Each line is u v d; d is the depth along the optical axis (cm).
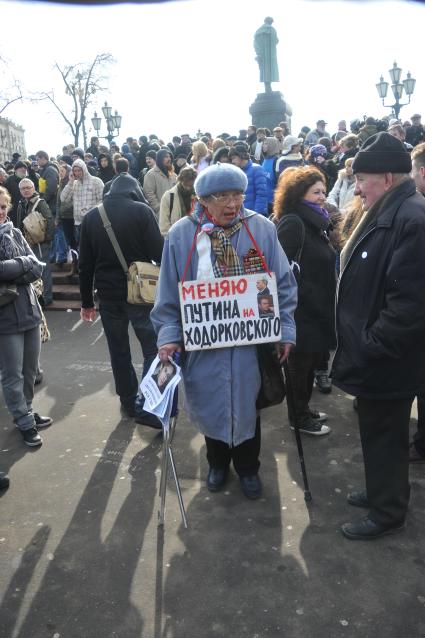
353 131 1119
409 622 208
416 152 291
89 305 387
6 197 346
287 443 348
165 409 247
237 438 267
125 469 328
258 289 256
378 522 252
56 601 226
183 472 321
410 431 356
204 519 275
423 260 214
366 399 241
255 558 246
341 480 304
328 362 452
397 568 236
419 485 295
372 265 228
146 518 279
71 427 386
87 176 757
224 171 241
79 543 262
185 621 213
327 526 265
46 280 710
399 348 221
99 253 364
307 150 856
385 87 1501
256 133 1179
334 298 337
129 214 356
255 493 290
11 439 372
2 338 346
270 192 778
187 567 242
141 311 367
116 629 211
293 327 268
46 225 687
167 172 706
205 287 254
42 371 498
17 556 254
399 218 219
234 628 209
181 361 269
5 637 209
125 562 247
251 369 264
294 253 319
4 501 300
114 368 389
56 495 304
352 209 339
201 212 258
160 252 366
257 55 1797
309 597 222
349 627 207
